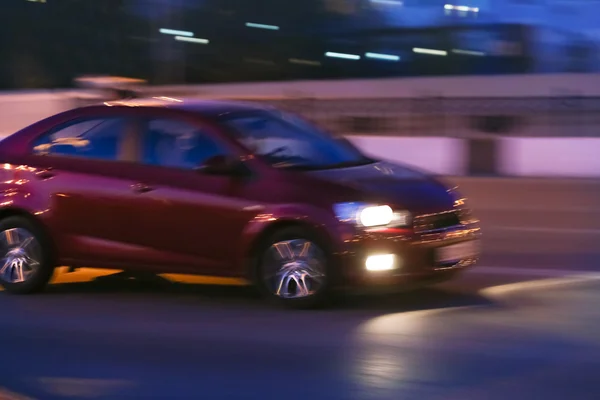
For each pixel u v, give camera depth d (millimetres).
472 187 24797
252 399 7234
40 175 10906
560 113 33438
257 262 9992
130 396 7363
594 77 44750
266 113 11164
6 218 11070
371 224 9484
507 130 33188
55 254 10906
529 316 9609
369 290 10773
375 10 50344
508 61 46469
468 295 10625
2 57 57188
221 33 53406
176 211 10195
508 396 7160
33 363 8328
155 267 10453
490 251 13977
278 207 9750
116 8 54438
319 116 35812
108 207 10516
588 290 10852
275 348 8625
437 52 48562
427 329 9156
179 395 7367
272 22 52562
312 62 51969
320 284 9719
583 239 15273
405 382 7555
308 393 7340
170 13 53656
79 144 10953
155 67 53656
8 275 11039
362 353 8391
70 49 55719
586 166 27953
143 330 9391
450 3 48062
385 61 50031
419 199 9820
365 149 30703
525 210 19734
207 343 8852
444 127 34156
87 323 9711
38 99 48781
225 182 10047
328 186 9719
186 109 10680
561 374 7703
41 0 56250
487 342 8664
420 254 9602
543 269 12289
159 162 10477
